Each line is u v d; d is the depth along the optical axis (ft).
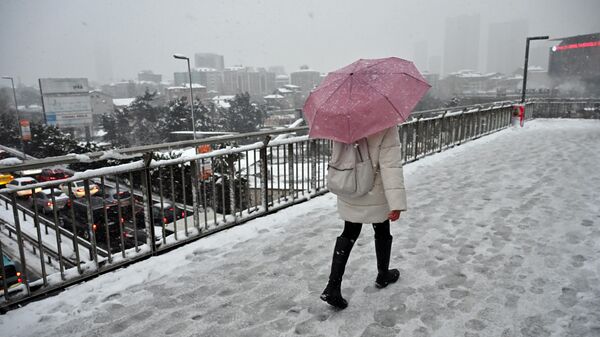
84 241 34.09
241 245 13.87
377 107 7.77
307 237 14.47
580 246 12.61
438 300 9.83
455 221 15.49
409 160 27.99
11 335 8.87
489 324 8.74
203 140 13.76
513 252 12.42
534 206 16.87
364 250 13.11
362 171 8.45
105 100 365.40
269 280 11.26
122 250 12.21
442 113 31.94
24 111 377.71
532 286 10.29
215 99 304.50
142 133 197.26
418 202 18.29
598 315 8.86
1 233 53.06
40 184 10.19
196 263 12.47
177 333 8.84
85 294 10.61
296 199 18.79
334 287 9.37
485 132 42.42
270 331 8.80
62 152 145.18
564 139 36.29
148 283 11.22
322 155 20.35
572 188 19.34
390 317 9.18
